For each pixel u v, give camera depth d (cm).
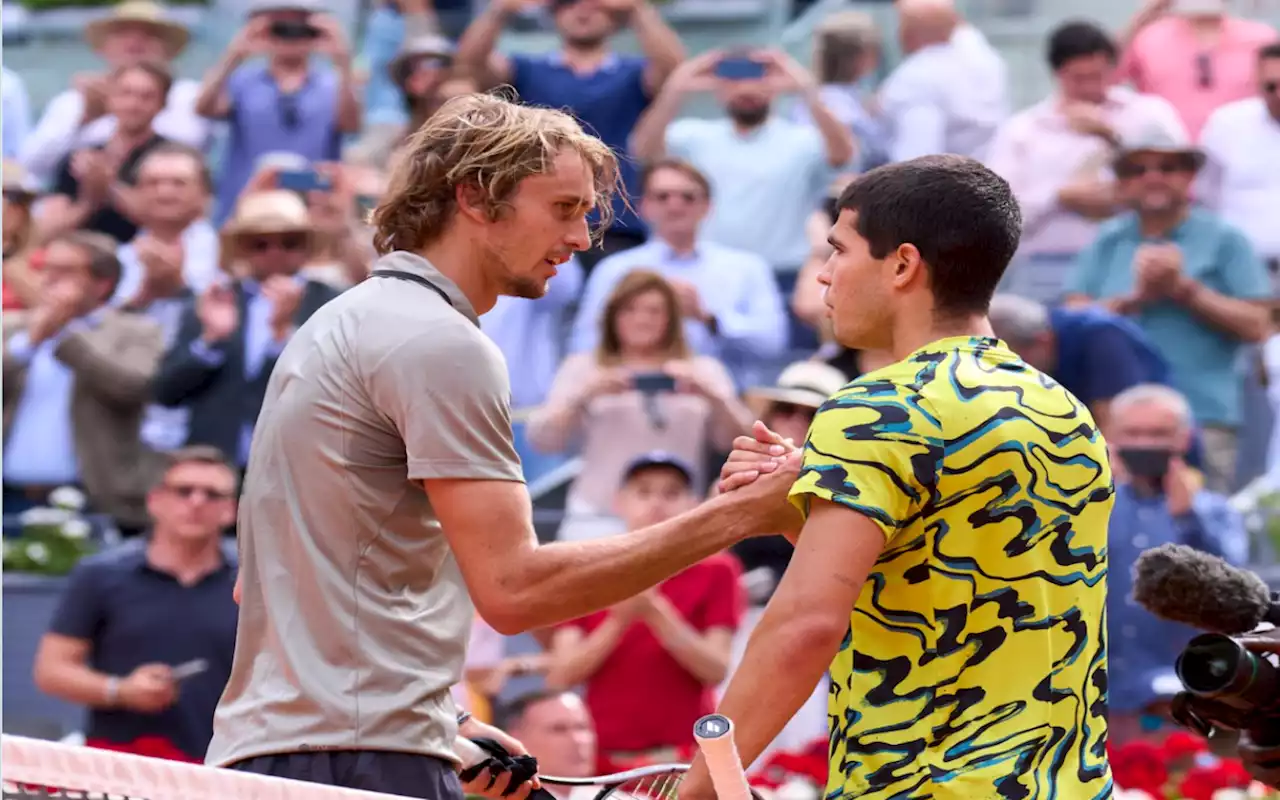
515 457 722
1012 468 643
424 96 2356
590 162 754
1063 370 1941
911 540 641
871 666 648
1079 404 674
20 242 2350
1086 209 2256
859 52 2470
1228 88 2378
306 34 2534
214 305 2056
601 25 2359
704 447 1905
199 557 1686
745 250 2312
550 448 1908
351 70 2548
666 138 2334
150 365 2134
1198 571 731
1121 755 1462
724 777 605
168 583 1675
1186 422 1767
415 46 2366
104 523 2128
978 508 641
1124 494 1736
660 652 1599
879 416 638
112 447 2139
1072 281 2180
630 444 1891
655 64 2362
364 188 2291
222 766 708
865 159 2427
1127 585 1702
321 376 718
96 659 1666
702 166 2323
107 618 1666
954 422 641
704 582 1634
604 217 773
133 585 1670
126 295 2275
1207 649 691
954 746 636
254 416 2034
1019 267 2273
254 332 2050
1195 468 1891
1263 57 2341
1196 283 2077
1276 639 707
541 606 706
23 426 2194
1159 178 2130
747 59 2328
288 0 2539
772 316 2152
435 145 744
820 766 1471
